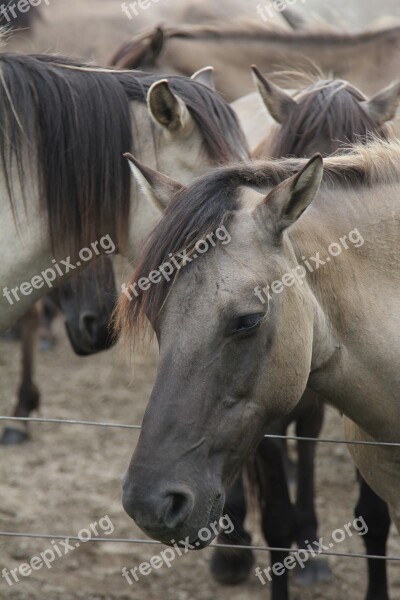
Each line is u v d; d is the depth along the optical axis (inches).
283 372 115.9
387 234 128.1
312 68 310.2
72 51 375.9
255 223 114.8
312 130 177.0
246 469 181.5
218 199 115.3
